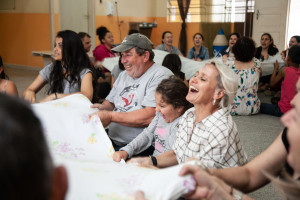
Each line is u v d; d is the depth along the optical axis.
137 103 2.23
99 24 8.98
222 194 0.92
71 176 0.97
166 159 1.67
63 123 1.61
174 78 1.89
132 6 9.68
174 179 0.87
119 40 9.50
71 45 2.44
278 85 5.46
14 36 9.98
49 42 9.02
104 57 5.25
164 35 6.41
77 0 8.90
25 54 9.80
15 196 0.40
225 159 1.49
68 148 1.52
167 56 4.10
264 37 6.22
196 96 1.55
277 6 8.41
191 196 0.89
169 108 1.81
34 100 2.49
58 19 8.89
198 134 1.54
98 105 2.00
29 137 0.42
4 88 2.45
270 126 4.14
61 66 2.53
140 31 9.95
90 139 1.60
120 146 2.26
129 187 0.90
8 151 0.40
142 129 2.19
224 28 9.40
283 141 1.14
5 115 0.41
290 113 0.83
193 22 9.73
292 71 4.23
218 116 1.51
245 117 4.59
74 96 1.80
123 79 2.39
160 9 10.20
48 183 0.44
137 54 2.19
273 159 1.16
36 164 0.42
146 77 2.23
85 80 2.47
